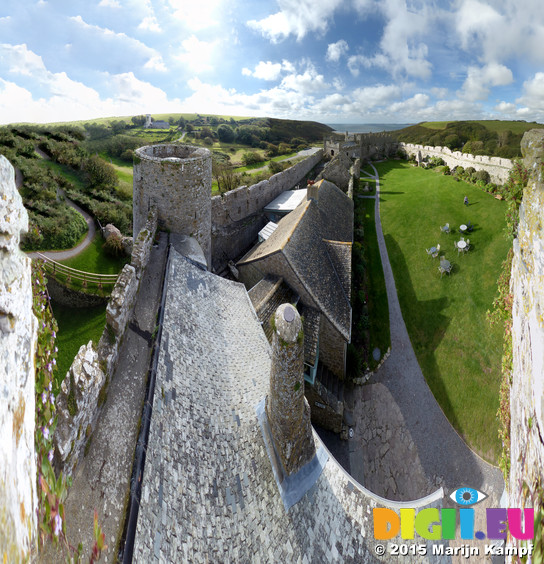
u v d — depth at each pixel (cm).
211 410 1255
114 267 3491
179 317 1512
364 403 2461
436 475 2050
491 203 4416
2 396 445
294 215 3053
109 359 1073
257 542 1013
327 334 2384
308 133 12612
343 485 1319
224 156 7831
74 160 4900
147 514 873
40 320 788
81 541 708
